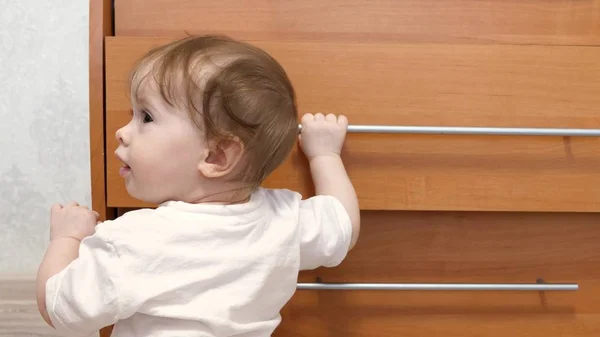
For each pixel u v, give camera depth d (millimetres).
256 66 570
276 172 669
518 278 718
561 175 668
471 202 668
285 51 639
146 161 566
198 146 564
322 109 650
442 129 639
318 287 688
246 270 548
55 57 951
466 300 721
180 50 564
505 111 657
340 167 650
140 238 526
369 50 644
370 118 653
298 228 602
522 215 709
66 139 971
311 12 659
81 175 982
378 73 647
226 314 532
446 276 716
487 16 664
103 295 512
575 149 667
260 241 568
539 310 726
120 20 644
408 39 666
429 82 651
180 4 647
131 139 574
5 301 968
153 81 557
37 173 978
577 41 669
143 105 568
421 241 709
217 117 552
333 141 644
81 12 945
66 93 961
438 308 721
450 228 709
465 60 649
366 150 662
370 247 708
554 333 728
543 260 717
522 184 667
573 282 720
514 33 667
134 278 514
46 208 987
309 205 632
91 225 604
